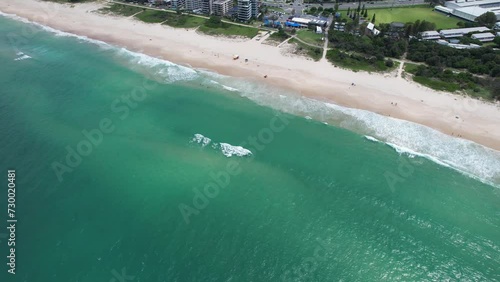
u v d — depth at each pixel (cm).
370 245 5084
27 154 6469
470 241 5169
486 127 7444
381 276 4688
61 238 4944
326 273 4688
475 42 10950
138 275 4528
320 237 5159
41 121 7438
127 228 5141
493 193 5969
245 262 4759
